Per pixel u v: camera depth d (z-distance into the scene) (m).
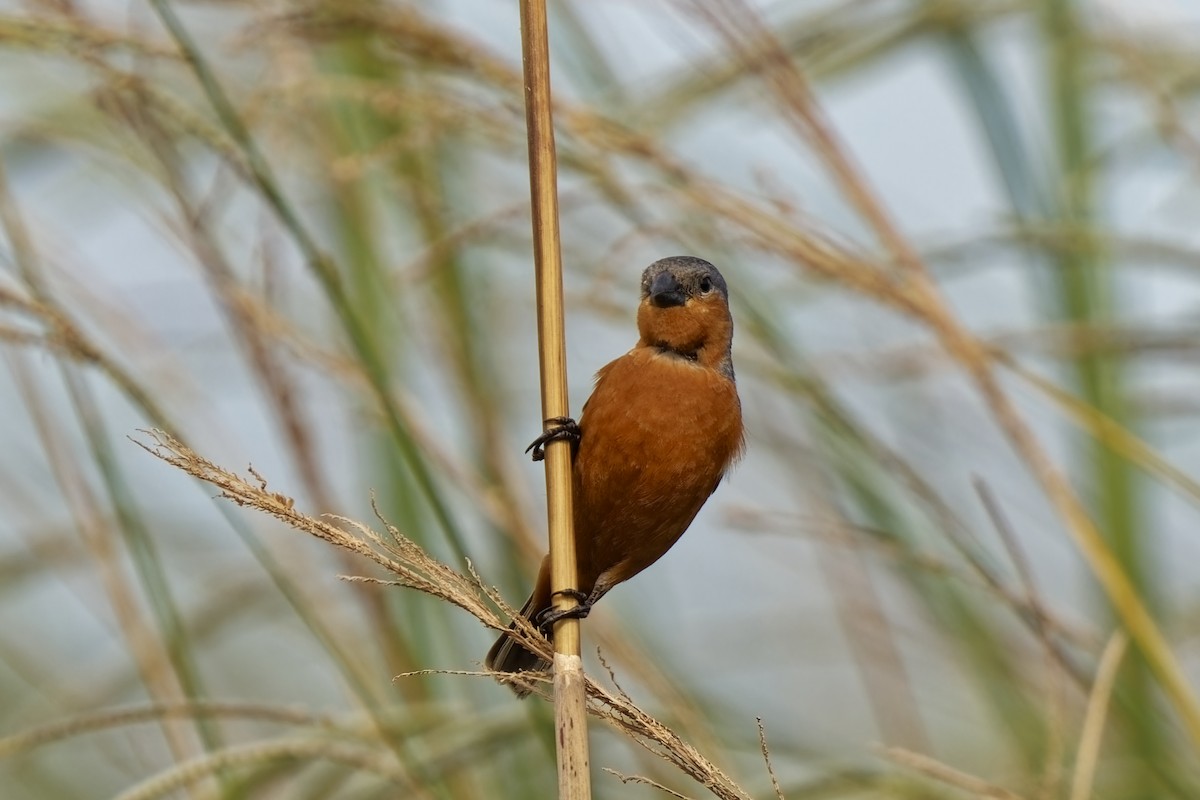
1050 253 11.30
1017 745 10.99
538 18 7.82
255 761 9.22
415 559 6.60
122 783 13.64
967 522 12.10
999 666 11.35
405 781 9.24
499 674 6.87
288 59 10.89
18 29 9.46
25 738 8.45
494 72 10.27
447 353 11.69
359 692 9.71
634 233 11.08
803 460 12.21
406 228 12.31
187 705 8.77
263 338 10.69
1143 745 10.30
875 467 11.59
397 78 11.54
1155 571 10.72
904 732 11.79
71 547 13.09
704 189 10.52
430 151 11.97
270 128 11.52
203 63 9.44
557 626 7.16
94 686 13.98
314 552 10.98
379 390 9.27
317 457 10.80
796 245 10.50
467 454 11.49
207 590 13.12
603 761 11.92
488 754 9.55
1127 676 10.41
